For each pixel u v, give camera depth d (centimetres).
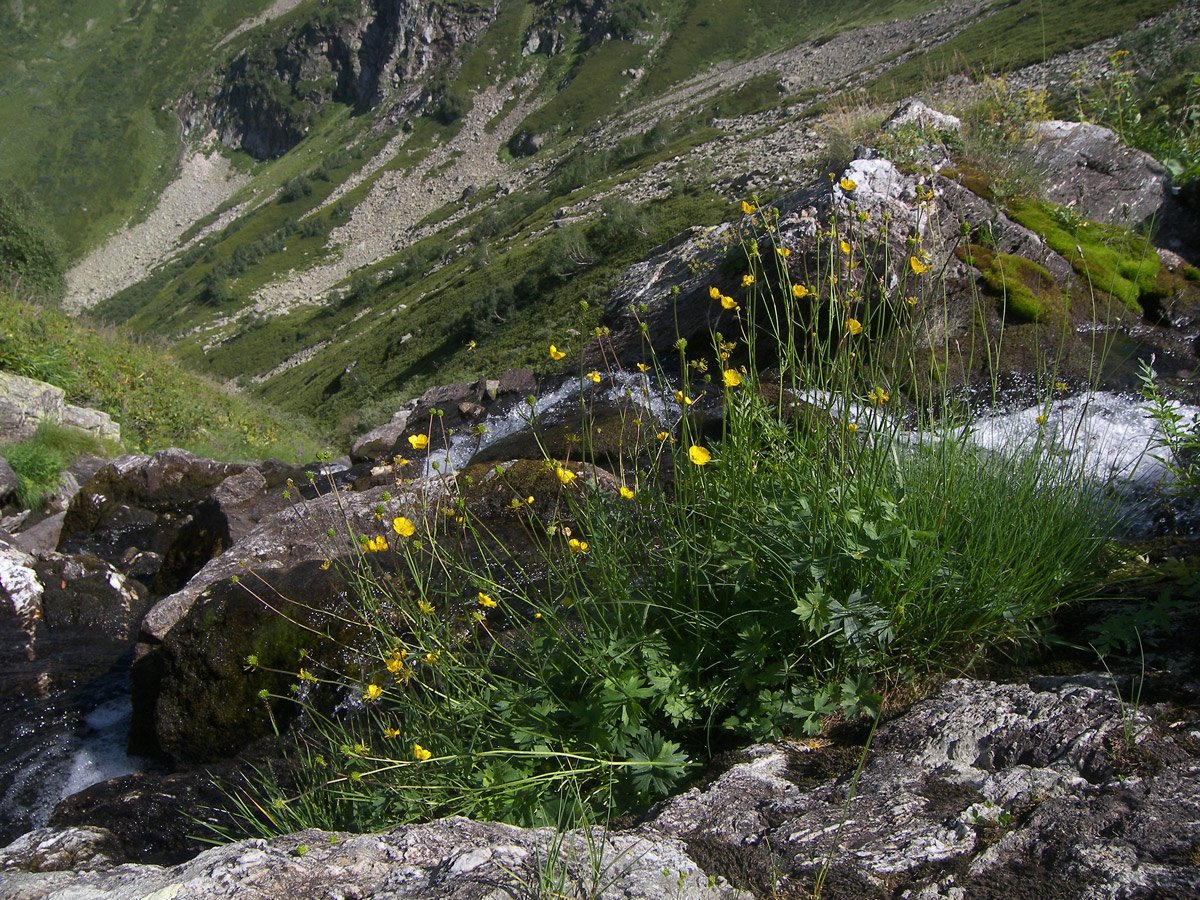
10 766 429
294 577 420
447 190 12206
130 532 797
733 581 234
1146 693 189
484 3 15812
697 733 231
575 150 9419
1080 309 605
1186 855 135
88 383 1379
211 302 10462
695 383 602
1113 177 736
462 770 229
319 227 12056
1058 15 5297
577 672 242
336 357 5731
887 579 224
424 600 266
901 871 149
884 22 8844
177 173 17075
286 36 17612
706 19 13225
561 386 798
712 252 733
